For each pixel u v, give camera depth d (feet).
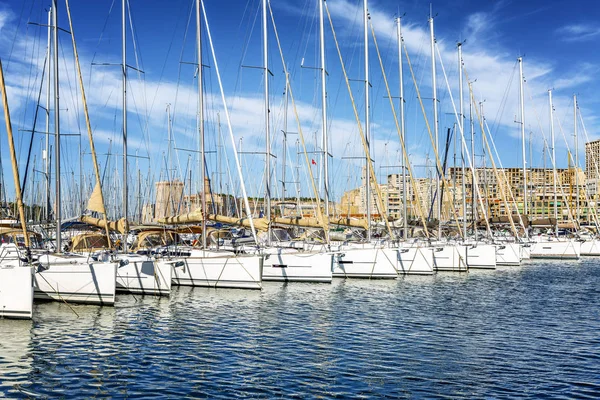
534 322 73.26
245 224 98.32
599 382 47.75
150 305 81.15
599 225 225.76
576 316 77.66
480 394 44.70
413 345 60.03
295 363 52.75
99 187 86.07
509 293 99.40
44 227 98.78
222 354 55.57
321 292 96.02
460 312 79.87
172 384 46.52
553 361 54.13
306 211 154.71
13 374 48.55
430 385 46.75
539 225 187.73
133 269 89.86
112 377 48.16
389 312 79.00
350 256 116.06
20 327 65.21
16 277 67.62
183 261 94.07
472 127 170.60
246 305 82.43
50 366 50.90
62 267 78.13
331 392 44.91
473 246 141.69
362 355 55.77
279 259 108.78
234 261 96.68
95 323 68.39
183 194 174.70
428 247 126.11
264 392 44.80
